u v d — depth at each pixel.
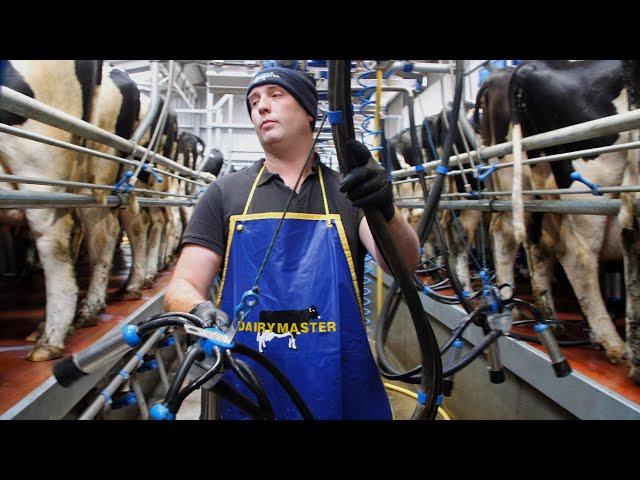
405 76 2.37
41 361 1.45
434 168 2.57
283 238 0.96
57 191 1.56
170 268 4.22
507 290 1.21
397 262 0.61
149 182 3.12
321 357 0.92
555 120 1.62
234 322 0.68
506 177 2.13
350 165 0.60
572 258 1.68
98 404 1.29
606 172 1.54
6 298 2.56
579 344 1.67
